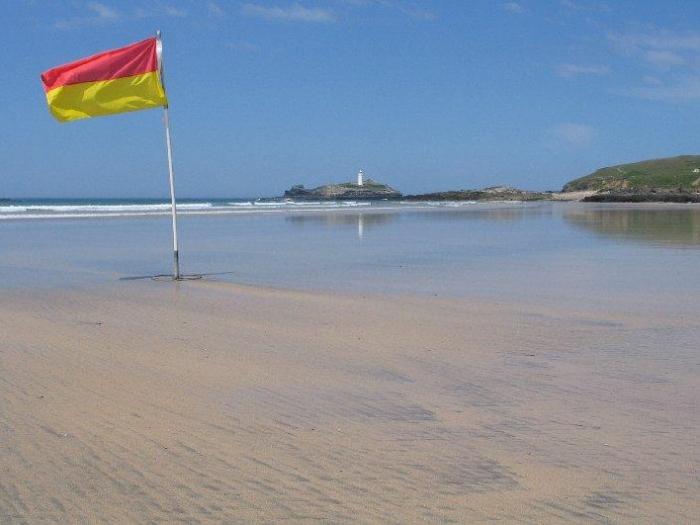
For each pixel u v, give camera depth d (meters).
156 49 14.81
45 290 14.20
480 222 44.84
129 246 25.42
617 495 4.81
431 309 12.19
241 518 4.48
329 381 7.59
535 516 4.51
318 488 4.92
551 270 18.19
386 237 31.03
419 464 5.34
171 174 15.88
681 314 11.73
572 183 161.88
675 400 6.94
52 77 14.64
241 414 6.49
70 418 6.33
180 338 9.65
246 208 73.94
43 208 66.06
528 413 6.55
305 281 15.99
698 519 4.47
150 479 5.05
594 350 9.09
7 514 4.52
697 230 35.09
